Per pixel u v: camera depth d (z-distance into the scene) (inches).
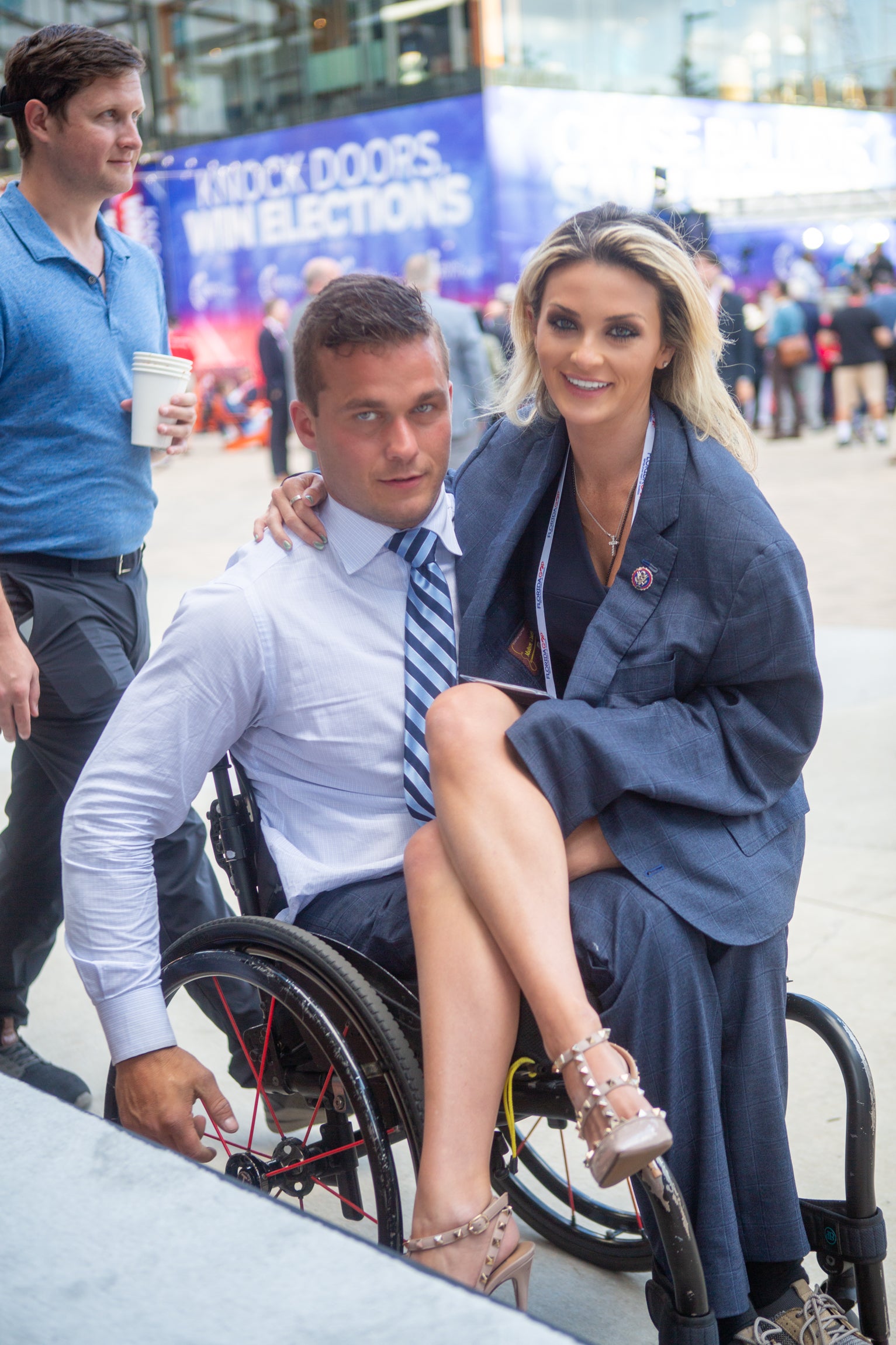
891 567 291.4
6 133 599.5
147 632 101.6
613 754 61.4
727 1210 60.6
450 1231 55.9
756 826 65.7
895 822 145.9
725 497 64.8
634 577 66.1
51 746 95.9
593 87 666.2
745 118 713.0
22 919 100.3
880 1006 107.5
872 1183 64.3
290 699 69.3
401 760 69.4
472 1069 58.0
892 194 746.8
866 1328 64.7
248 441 747.4
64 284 93.0
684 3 680.4
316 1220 46.1
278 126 725.3
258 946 66.5
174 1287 43.6
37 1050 109.0
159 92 770.8
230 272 766.5
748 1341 60.4
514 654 72.2
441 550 72.2
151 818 69.6
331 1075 65.8
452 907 60.4
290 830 71.7
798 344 594.2
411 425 66.0
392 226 695.1
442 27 647.1
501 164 647.1
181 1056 68.9
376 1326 40.8
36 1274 44.7
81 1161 51.0
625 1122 53.4
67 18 734.5
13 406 92.4
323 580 69.1
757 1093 63.4
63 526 93.6
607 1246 80.7
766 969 64.2
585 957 60.7
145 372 94.3
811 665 64.1
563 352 65.9
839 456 518.0
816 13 724.7
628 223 64.8
